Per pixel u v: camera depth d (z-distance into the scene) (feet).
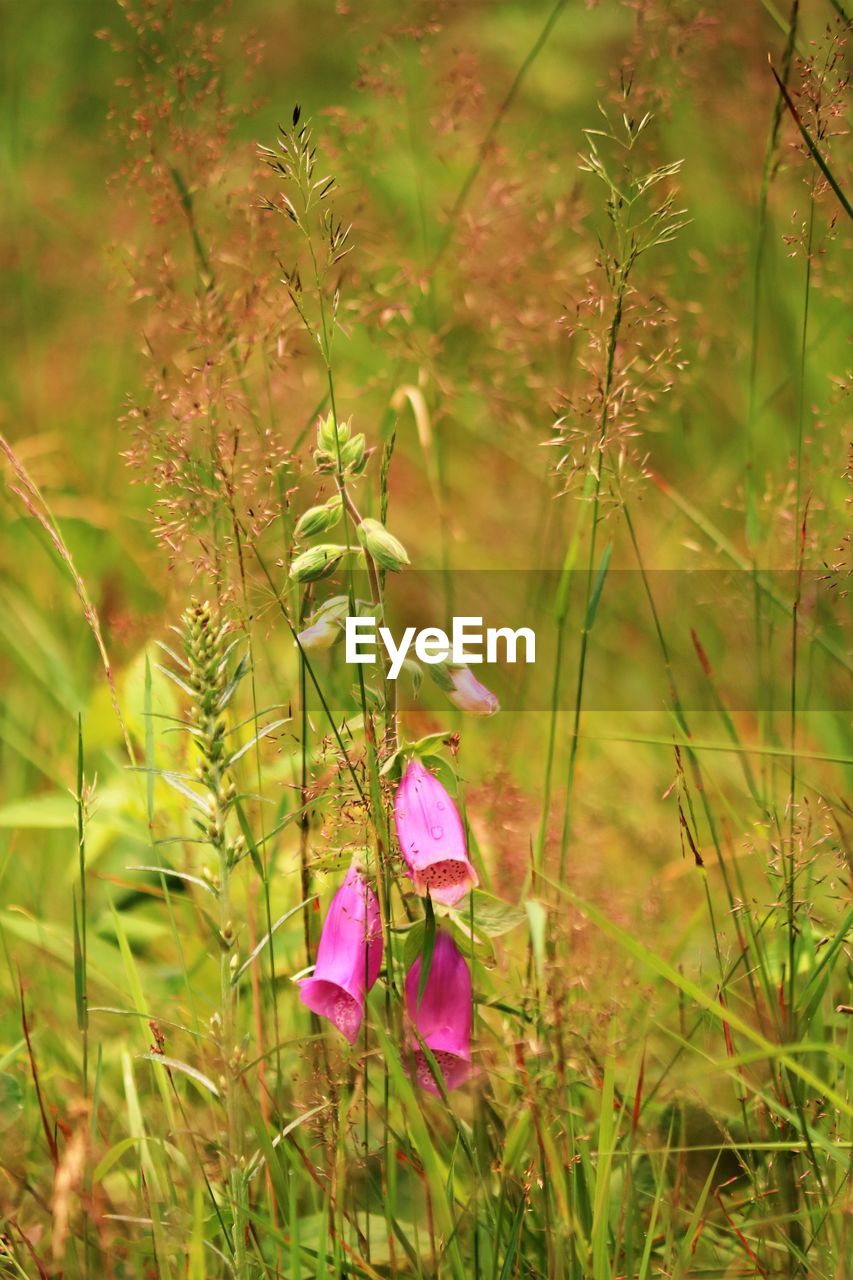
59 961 4.58
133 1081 4.17
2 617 5.68
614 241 5.61
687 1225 4.06
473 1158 3.95
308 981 3.92
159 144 4.85
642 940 4.39
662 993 4.37
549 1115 3.93
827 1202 3.99
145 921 4.71
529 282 5.53
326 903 4.36
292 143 3.90
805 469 5.00
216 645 3.83
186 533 4.17
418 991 3.91
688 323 6.44
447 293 5.93
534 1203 4.00
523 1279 3.98
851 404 5.12
